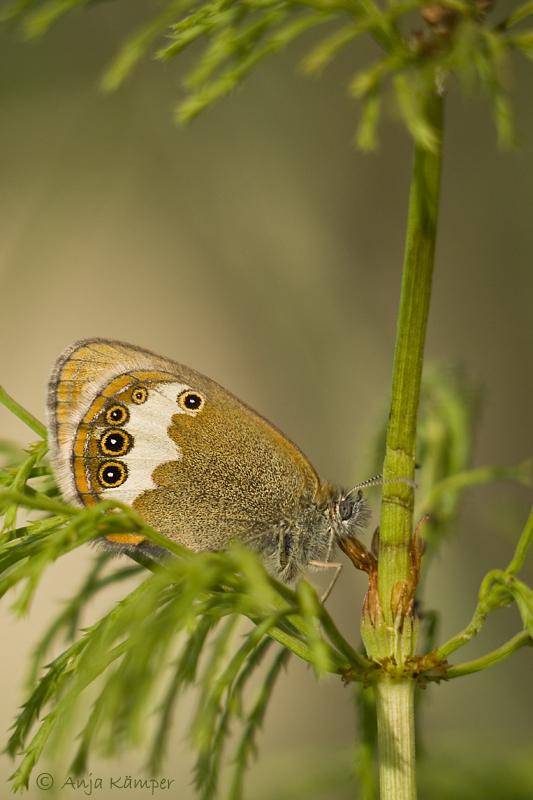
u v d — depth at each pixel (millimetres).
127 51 333
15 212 423
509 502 367
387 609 341
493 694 387
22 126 419
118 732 301
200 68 334
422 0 331
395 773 340
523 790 349
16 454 348
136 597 336
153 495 355
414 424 340
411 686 341
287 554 358
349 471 454
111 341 353
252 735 346
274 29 338
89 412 352
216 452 356
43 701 336
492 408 449
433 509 356
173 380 355
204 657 352
